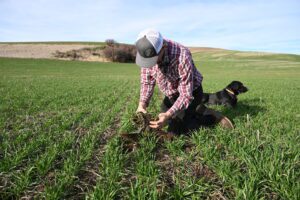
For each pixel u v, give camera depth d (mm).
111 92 14898
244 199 3010
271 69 62594
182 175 3740
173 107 4418
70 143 4906
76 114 7426
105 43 107750
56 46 99875
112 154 4176
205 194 3305
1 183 3584
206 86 19938
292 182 3268
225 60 91000
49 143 4949
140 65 4004
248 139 4750
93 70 57094
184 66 4324
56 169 3963
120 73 50000
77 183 3623
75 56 88250
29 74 40906
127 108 8312
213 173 3852
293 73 52750
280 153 4043
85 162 4203
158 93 14195
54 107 9156
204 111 5828
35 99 10898
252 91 15359
